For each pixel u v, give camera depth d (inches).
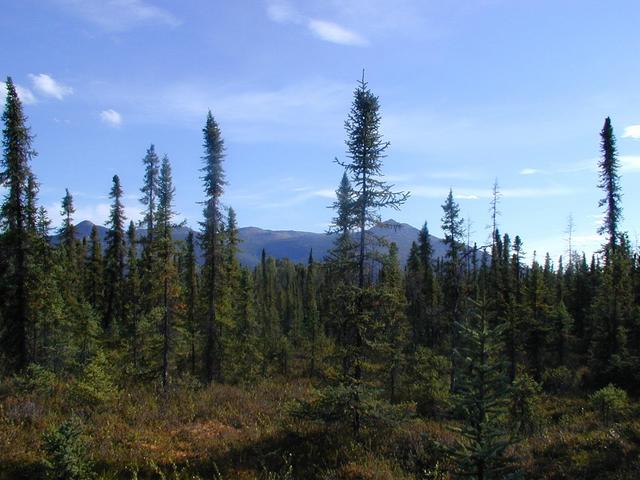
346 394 584.1
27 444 514.6
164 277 1058.7
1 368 964.6
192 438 611.2
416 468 493.7
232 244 1669.5
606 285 1582.2
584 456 496.1
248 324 1742.1
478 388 341.4
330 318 636.7
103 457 508.4
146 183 1497.3
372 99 641.0
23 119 1029.8
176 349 1125.7
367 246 629.3
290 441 578.6
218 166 1317.7
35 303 1022.4
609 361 1429.6
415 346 1769.2
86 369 753.0
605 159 1467.8
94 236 2064.5
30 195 1029.2
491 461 330.3
